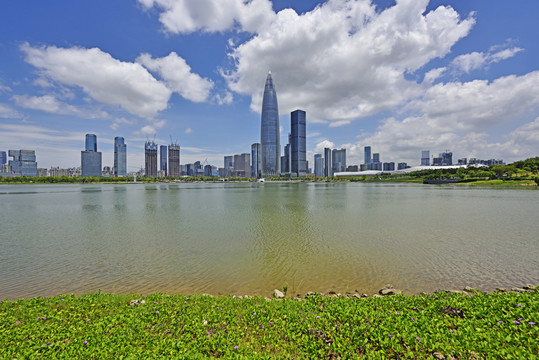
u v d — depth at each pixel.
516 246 21.39
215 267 17.05
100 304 10.18
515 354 5.62
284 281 14.64
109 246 22.70
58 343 6.93
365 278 14.84
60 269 16.91
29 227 32.56
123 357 6.33
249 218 38.50
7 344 6.92
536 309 7.53
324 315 8.38
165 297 11.13
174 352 6.53
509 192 92.44
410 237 24.98
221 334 7.42
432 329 6.94
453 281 14.16
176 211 48.25
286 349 6.72
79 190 146.25
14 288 14.03
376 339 6.72
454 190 110.31
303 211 46.28
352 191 114.81
